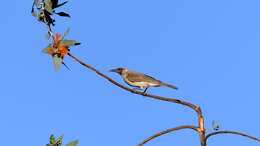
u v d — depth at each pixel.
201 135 8.08
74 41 8.59
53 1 8.95
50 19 8.98
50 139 7.31
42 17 8.91
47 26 8.90
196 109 8.35
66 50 8.53
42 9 8.91
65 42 8.48
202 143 8.05
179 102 8.62
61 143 7.29
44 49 8.38
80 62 8.77
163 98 8.77
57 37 8.63
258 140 7.87
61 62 8.38
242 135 8.07
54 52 8.42
